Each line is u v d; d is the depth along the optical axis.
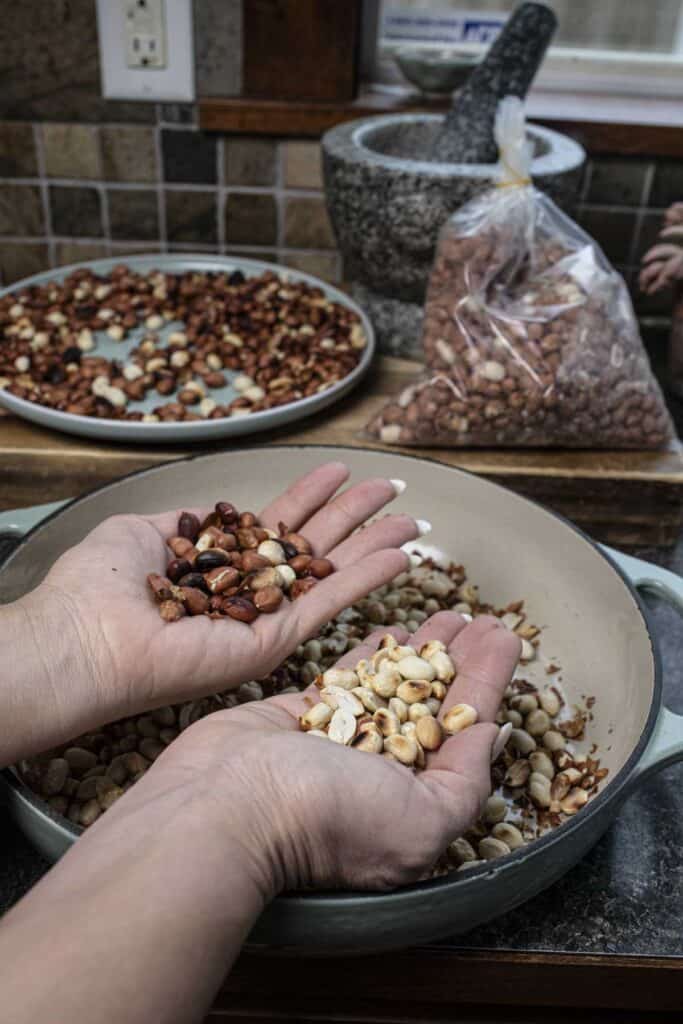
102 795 0.56
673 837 0.59
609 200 1.18
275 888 0.40
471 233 0.88
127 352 1.02
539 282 0.90
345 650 0.68
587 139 1.13
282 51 1.10
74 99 1.13
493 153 0.96
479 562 0.78
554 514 0.72
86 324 1.05
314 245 1.24
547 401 0.84
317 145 1.16
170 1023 0.33
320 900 0.42
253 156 1.17
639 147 1.13
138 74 1.11
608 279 0.90
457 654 0.58
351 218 0.96
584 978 0.52
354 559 0.63
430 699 0.54
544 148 1.04
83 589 0.55
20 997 0.31
